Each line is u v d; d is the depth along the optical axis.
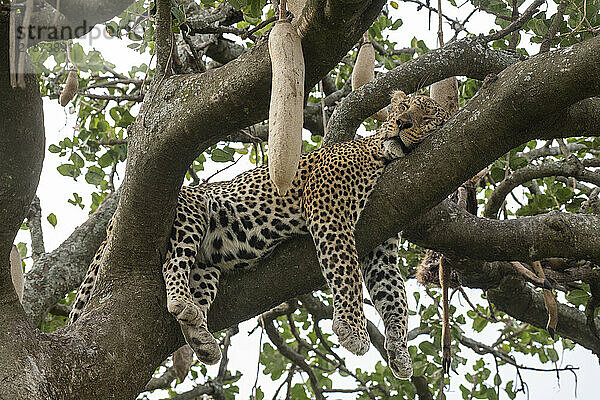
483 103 7.31
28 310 9.92
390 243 9.36
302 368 13.56
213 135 6.70
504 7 10.07
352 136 10.17
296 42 5.31
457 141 7.38
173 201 7.26
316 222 8.47
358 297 8.15
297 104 5.05
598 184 10.60
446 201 8.60
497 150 7.36
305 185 8.75
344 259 8.22
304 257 8.33
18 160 5.88
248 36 7.57
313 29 5.76
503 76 7.33
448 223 8.44
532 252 8.55
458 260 9.62
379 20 13.33
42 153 6.01
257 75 6.22
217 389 13.04
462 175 7.44
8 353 6.36
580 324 12.42
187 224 8.13
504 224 8.59
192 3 10.80
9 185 5.92
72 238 10.64
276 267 8.26
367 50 8.59
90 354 6.86
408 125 8.48
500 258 8.62
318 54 5.92
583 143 13.74
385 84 9.95
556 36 9.03
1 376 6.23
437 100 9.76
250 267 8.39
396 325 9.05
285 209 8.66
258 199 8.66
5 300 6.50
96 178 12.93
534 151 13.15
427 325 13.88
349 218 8.59
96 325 7.14
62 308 11.88
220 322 8.12
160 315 7.50
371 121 14.05
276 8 6.20
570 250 8.53
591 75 6.86
